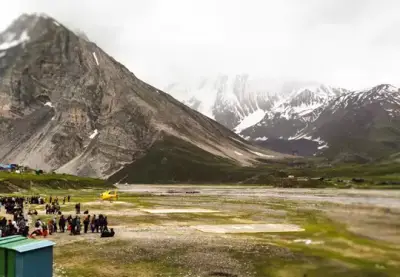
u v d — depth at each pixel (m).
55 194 174.62
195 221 79.44
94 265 41.12
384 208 89.25
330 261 43.62
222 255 46.28
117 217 84.62
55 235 59.34
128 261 43.09
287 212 97.25
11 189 169.88
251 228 69.25
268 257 45.41
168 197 165.75
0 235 46.91
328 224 70.94
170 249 49.34
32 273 28.12
